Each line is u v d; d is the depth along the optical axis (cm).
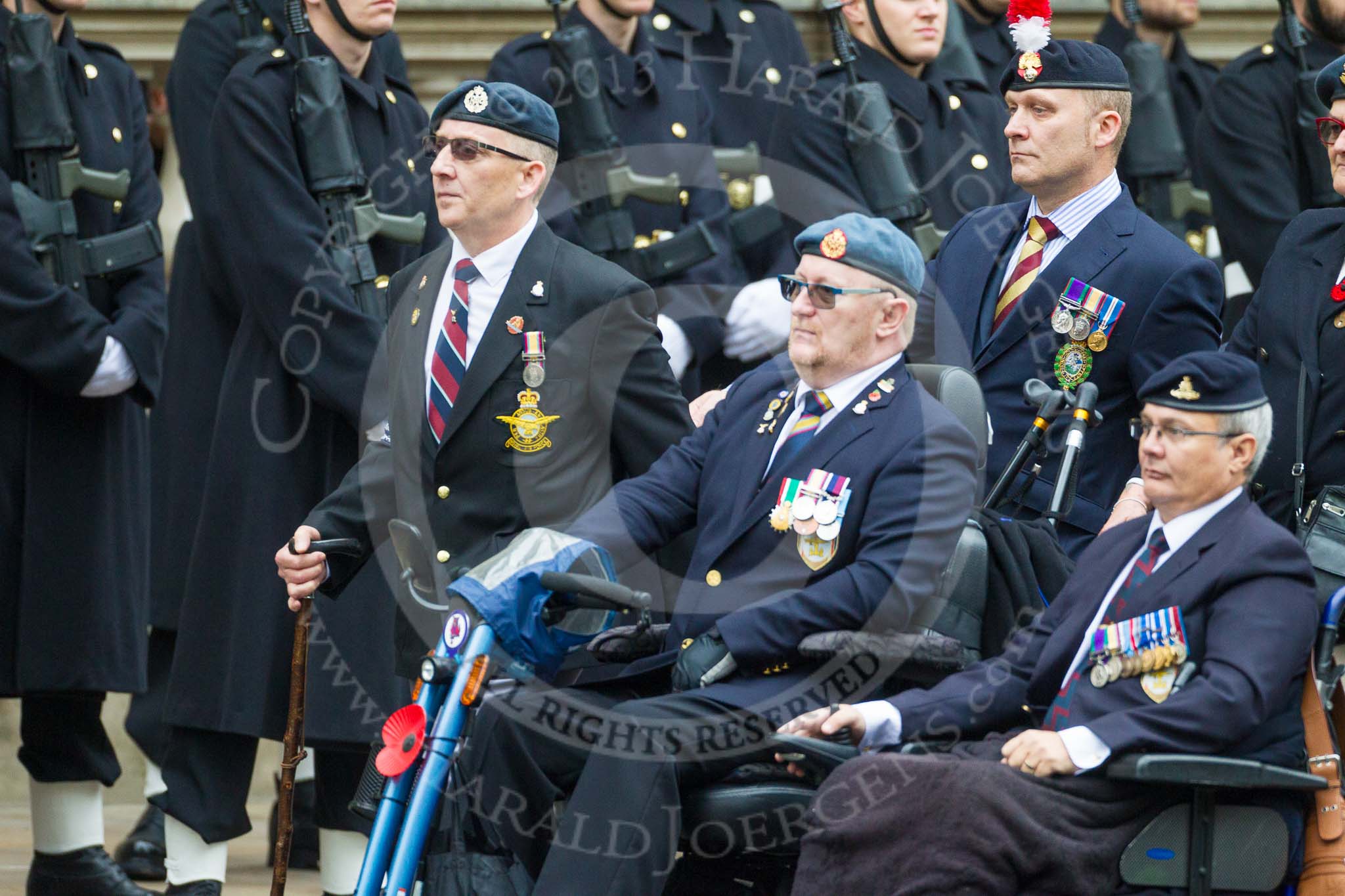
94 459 2334
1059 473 1797
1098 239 2027
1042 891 1540
